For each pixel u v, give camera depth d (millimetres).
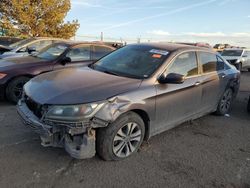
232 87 6105
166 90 4121
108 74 4199
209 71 5285
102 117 3348
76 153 3354
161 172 3580
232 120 5875
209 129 5238
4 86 5918
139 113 3910
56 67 6578
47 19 23500
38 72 6266
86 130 3330
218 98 5680
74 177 3342
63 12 24312
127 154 3820
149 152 4094
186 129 5156
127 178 3395
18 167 3477
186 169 3701
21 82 6074
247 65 18125
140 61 4449
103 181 3303
